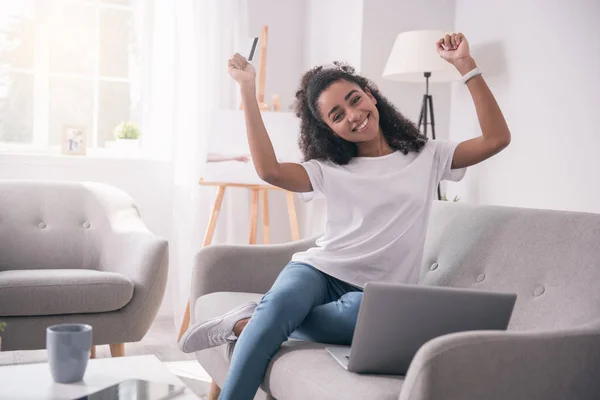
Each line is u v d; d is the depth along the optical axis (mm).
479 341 1213
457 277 1876
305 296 1698
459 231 1973
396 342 1401
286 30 4238
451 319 1400
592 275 1562
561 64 2973
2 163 3594
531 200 3137
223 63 3924
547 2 3045
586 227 1658
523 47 3186
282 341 1639
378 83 3613
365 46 3576
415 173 1889
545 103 3061
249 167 3568
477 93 1879
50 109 3893
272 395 1598
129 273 2717
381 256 1834
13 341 2434
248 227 4047
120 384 1391
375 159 1920
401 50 3289
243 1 3963
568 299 1573
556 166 2998
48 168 3686
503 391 1233
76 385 1391
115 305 2549
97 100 3984
